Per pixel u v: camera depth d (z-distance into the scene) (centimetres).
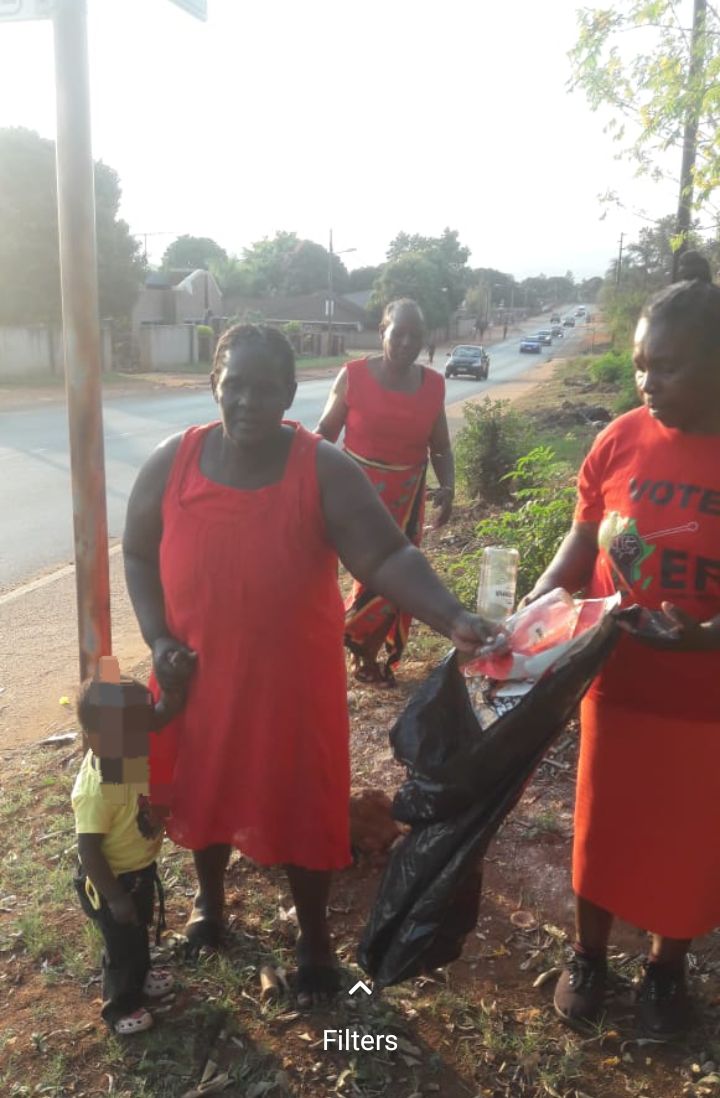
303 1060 244
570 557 249
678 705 227
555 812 361
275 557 233
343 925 299
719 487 215
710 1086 236
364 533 236
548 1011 263
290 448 238
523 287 17000
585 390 2667
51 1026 255
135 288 3884
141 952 252
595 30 788
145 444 1605
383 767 398
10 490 1137
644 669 228
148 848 249
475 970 279
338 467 236
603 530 233
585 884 250
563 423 1791
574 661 206
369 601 456
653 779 234
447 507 492
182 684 246
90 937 284
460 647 222
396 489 464
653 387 211
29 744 443
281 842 252
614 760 238
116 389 3008
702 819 233
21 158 3036
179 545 238
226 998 263
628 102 809
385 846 327
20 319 3159
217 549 234
